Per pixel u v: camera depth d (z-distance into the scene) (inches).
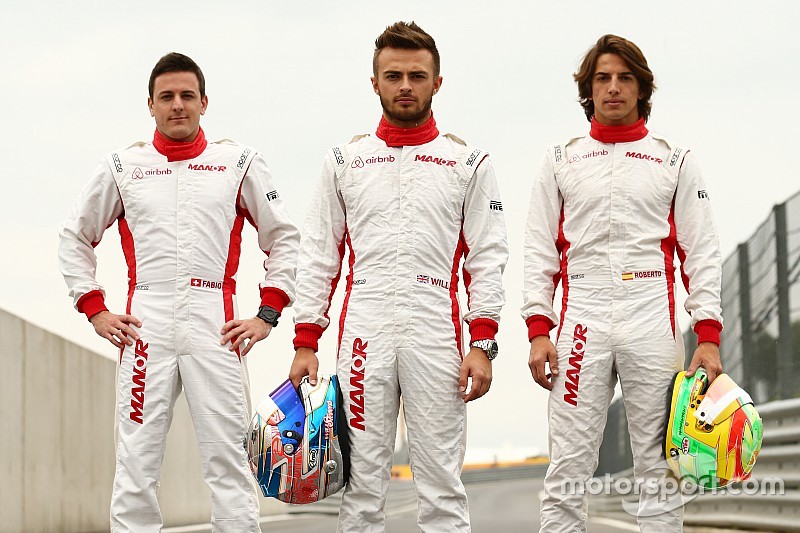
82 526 630.5
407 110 316.5
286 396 313.7
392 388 314.7
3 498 516.1
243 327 338.6
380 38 320.2
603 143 341.4
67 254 345.7
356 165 323.6
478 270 322.3
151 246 338.3
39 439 564.7
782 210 510.0
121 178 343.6
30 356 556.1
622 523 812.6
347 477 312.5
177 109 338.3
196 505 839.7
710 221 336.8
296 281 327.3
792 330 504.1
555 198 344.8
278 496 311.1
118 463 332.8
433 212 318.7
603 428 336.2
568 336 333.7
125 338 333.4
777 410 486.6
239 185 347.6
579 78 343.9
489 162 327.0
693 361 328.8
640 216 334.3
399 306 313.7
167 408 334.0
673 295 333.1
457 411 316.5
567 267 340.5
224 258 343.3
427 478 313.4
